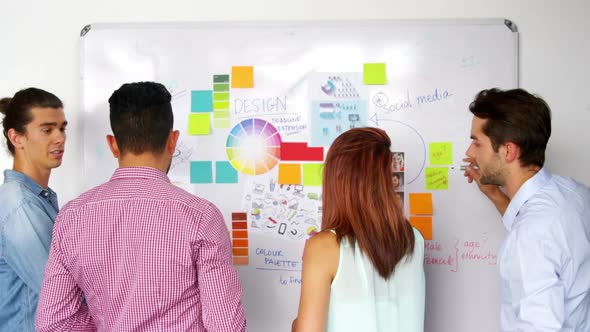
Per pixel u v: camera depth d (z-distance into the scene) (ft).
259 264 5.89
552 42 5.94
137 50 5.95
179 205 3.74
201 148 5.91
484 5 5.94
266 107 5.90
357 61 5.87
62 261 3.80
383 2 5.95
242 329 3.82
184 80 5.92
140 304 3.66
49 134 5.17
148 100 3.86
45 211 4.81
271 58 5.90
